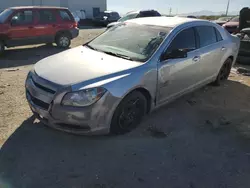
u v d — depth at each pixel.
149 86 3.73
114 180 2.88
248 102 5.17
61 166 3.07
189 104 4.94
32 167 3.03
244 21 10.27
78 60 3.79
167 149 3.47
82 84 3.16
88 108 3.13
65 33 11.21
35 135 3.65
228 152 3.47
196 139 3.75
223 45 5.43
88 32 18.44
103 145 3.50
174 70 4.12
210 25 5.16
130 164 3.15
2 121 3.98
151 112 4.20
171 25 4.38
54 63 3.76
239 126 4.17
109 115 3.31
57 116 3.19
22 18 9.94
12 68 7.51
